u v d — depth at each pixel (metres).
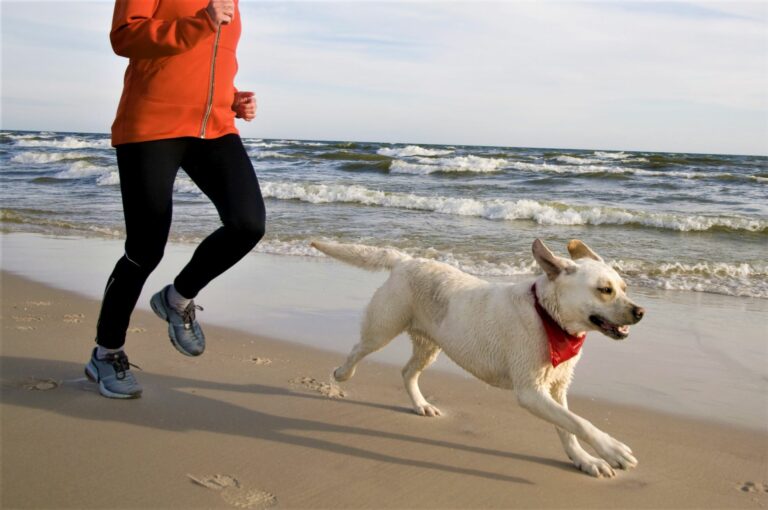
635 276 8.61
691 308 7.11
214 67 3.69
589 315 3.53
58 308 6.29
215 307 6.70
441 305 4.06
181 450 3.40
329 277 8.27
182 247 9.98
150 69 3.57
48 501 2.80
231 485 3.07
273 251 9.83
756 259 9.59
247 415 3.96
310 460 3.40
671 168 28.48
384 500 3.04
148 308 6.42
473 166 25.27
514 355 3.63
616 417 4.20
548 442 3.81
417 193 17.25
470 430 3.94
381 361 5.22
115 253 9.45
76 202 15.56
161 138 3.60
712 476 3.42
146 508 2.80
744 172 26.38
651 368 5.15
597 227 12.45
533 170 24.97
